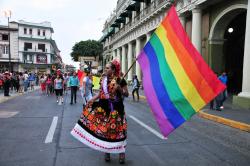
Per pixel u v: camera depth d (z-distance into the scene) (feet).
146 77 14.48
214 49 56.90
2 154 17.30
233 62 71.82
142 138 22.00
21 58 221.25
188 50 13.16
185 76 13.14
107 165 15.31
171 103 13.41
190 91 12.94
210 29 57.06
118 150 14.80
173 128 13.30
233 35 69.36
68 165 15.28
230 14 51.98
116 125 14.69
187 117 12.99
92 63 154.61
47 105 45.98
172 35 13.80
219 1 52.90
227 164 15.84
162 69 13.92
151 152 18.03
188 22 67.00
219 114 34.60
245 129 26.81
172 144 20.22
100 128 14.70
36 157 16.69
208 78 12.59
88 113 15.01
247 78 42.80
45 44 233.35
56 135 22.62
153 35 14.47
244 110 38.55
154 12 79.97
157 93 13.89
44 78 82.69
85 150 18.16
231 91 68.90
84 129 14.92
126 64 137.80
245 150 19.02
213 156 17.38
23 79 80.02
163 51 14.02
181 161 16.25
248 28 42.65
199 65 12.80
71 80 47.98
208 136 23.45
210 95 12.53
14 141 20.62
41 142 20.29
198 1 54.85
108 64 14.98
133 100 56.75
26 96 67.05
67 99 57.82
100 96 14.98
